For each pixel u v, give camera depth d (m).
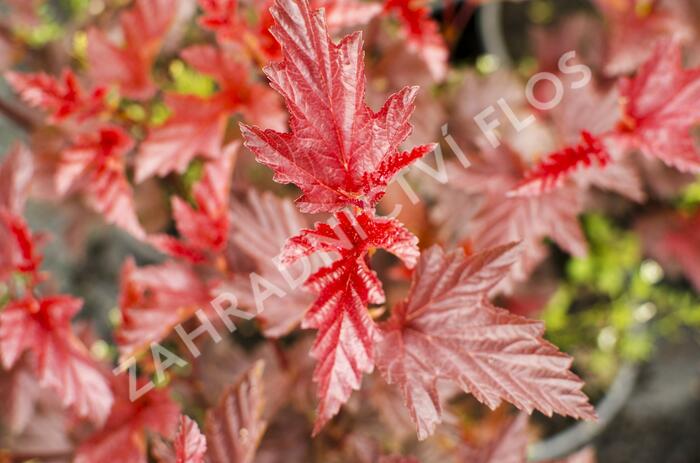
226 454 0.45
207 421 0.45
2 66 0.65
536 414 0.79
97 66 0.52
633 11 0.63
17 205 0.51
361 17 0.48
